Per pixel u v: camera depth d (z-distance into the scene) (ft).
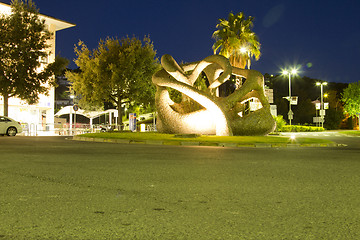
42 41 100.94
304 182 21.25
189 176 23.43
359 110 206.18
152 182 21.08
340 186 19.97
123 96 118.11
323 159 35.04
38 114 128.57
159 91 75.77
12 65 93.71
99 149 46.11
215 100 70.13
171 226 12.26
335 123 242.78
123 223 12.60
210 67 79.20
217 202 15.92
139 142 62.34
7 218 13.19
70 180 21.66
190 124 73.10
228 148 50.70
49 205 15.23
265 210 14.49
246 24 123.13
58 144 56.08
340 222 12.82
